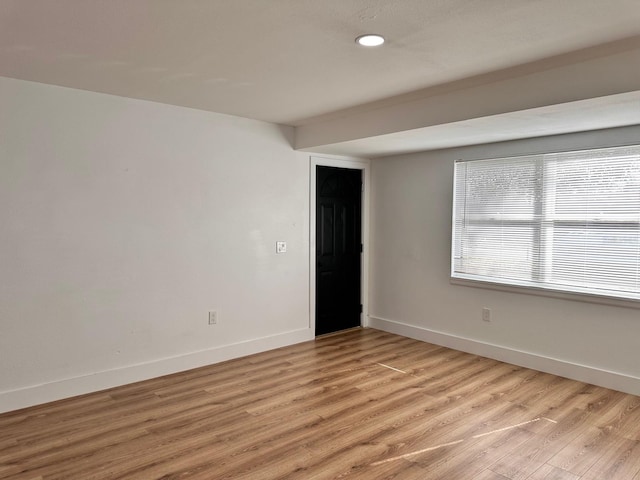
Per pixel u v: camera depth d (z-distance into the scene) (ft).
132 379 12.21
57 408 10.57
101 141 11.50
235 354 14.37
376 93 11.16
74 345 11.26
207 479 7.79
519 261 13.70
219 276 13.92
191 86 10.75
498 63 8.96
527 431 9.52
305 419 10.08
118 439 9.16
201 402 11.00
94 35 7.68
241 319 14.51
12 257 10.32
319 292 17.04
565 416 10.20
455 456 8.54
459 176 15.17
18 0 6.38
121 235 11.93
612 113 9.96
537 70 9.36
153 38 7.82
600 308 11.96
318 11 6.74
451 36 7.66
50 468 8.11
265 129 14.82
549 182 12.94
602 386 11.91
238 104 12.45
